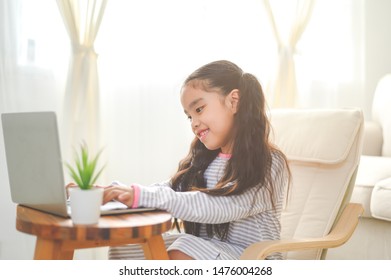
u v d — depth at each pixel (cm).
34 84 227
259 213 136
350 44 286
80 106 228
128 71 245
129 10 244
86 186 100
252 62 267
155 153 251
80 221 98
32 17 228
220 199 124
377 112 268
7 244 224
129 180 247
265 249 120
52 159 103
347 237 142
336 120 167
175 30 253
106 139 243
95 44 237
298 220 161
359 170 219
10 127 113
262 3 261
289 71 264
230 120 136
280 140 174
